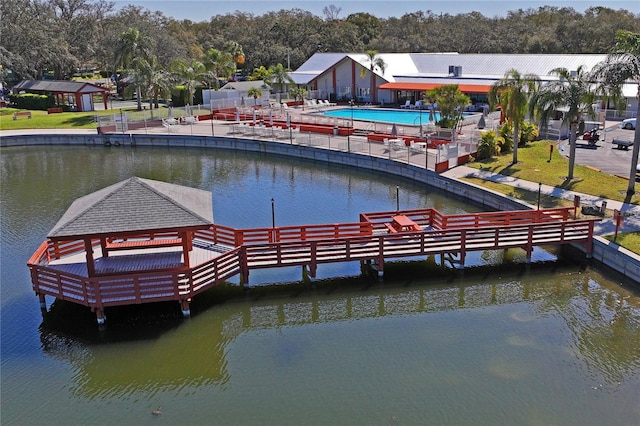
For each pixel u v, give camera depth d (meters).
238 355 17.72
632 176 28.47
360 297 21.38
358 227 24.81
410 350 17.72
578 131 35.56
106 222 18.48
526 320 19.38
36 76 86.00
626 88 49.72
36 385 16.38
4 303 20.83
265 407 15.20
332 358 17.39
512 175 33.56
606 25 92.81
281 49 100.19
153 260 20.80
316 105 64.88
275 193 35.12
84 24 91.38
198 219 18.86
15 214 31.23
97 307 18.84
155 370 17.03
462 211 30.52
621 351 17.36
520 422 14.34
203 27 129.12
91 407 15.41
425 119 56.38
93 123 58.47
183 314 19.83
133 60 67.94
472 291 21.64
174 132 52.81
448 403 15.09
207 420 14.75
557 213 24.95
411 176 37.53
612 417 14.48
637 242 22.81
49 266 20.44
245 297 21.30
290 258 21.94
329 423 14.47
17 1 84.88
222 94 65.81
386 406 15.05
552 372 16.34
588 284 21.83
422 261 24.23
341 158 42.78
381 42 107.50
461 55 71.00
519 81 35.12
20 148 51.81
